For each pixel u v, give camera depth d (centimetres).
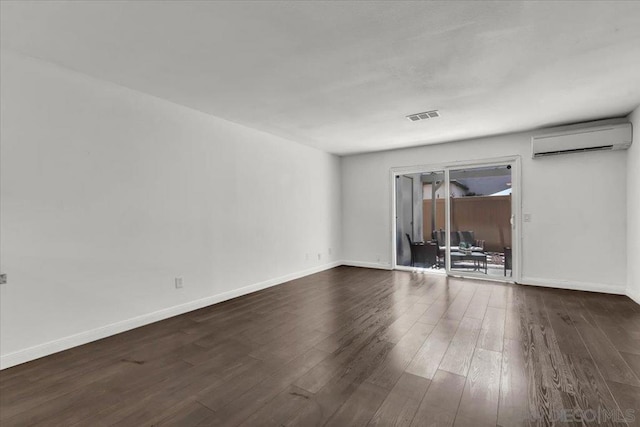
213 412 185
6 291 243
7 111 243
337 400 195
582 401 191
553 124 446
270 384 214
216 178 410
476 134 499
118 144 311
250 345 277
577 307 375
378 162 634
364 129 470
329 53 248
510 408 185
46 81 263
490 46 238
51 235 266
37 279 258
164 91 326
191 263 378
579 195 450
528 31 218
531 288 466
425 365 238
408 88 318
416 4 189
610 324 319
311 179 592
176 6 188
